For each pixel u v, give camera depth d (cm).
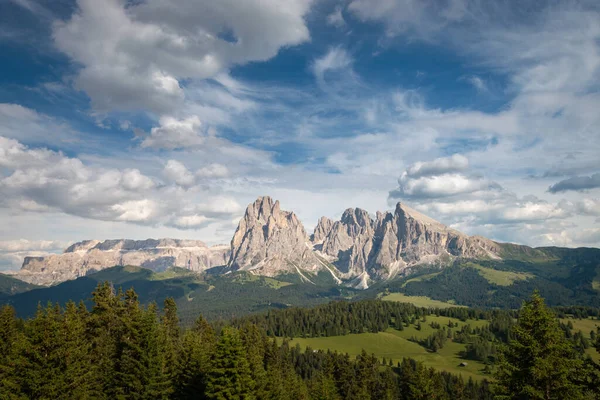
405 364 15950
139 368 9394
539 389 5706
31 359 8081
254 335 18638
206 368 10725
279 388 12825
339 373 17150
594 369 5675
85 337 10612
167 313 15350
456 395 18825
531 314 5950
